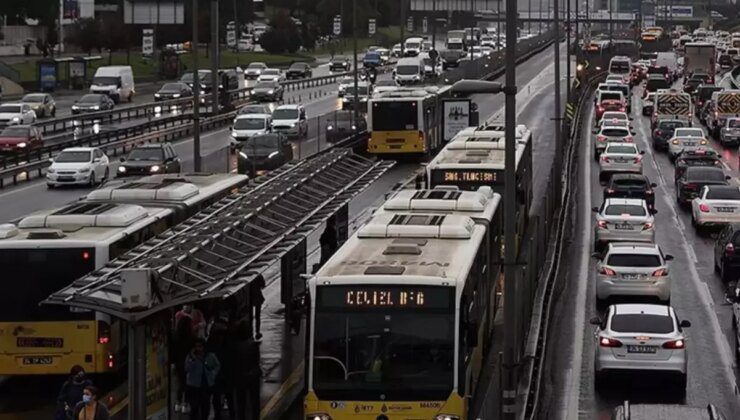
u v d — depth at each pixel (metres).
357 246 50.38
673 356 55.84
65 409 44.75
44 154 142.75
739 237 80.50
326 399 43.56
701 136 152.62
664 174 139.50
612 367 56.00
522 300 55.16
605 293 73.19
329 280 44.00
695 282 81.81
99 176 127.94
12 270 53.53
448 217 54.91
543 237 79.19
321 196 66.06
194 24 97.44
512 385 45.69
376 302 43.81
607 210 91.81
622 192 109.31
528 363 53.56
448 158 79.44
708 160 125.25
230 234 51.03
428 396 43.38
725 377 58.97
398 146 143.12
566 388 56.84
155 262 42.91
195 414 48.50
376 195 119.69
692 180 113.75
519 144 87.81
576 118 177.38
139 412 39.94
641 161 135.25
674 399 54.94
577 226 103.69
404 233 52.34
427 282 43.78
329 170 75.00
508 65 48.59
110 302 39.34
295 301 67.00
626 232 90.38
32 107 188.62
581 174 138.12
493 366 57.22
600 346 56.34
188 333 50.72
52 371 53.75
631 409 38.19
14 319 53.66
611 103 199.25
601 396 55.44
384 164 82.19
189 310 51.28
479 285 52.09
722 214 100.19
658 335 55.91
